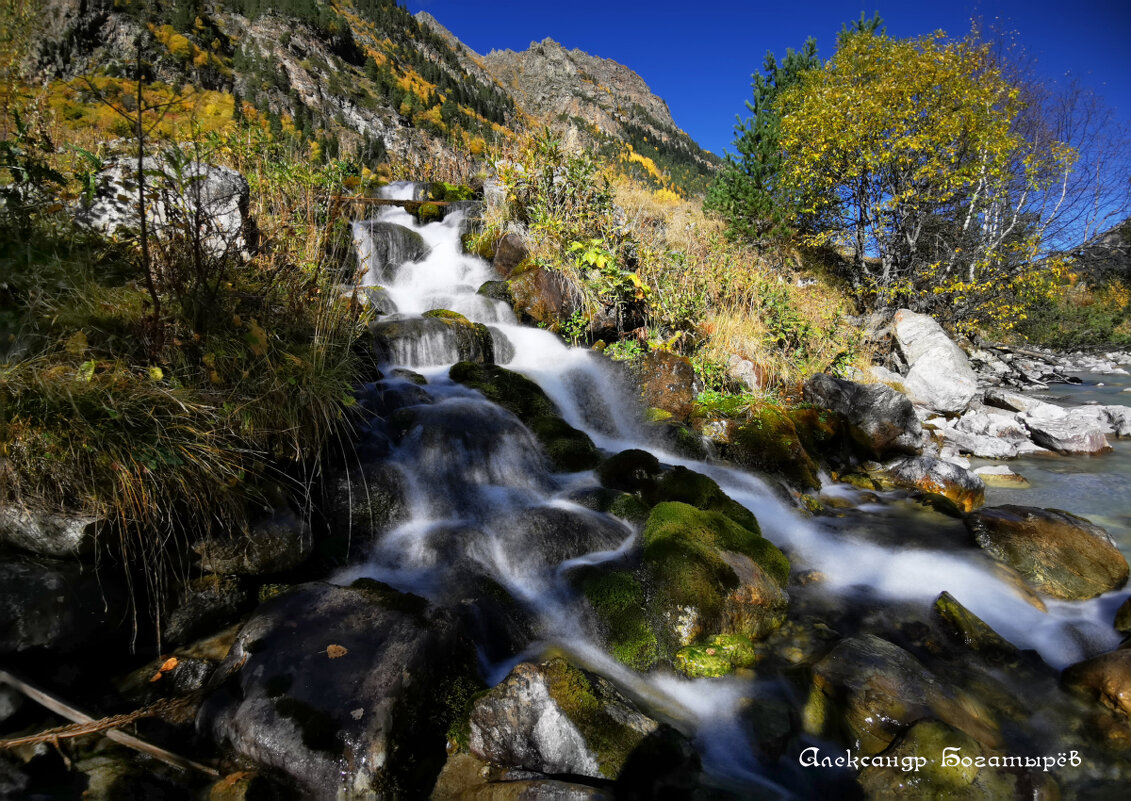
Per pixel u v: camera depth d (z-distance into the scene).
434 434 4.25
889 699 2.66
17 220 2.76
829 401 7.02
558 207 8.01
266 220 5.82
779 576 3.68
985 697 2.95
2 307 2.55
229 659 2.55
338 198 6.54
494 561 3.53
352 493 3.62
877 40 13.38
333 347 3.97
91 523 2.41
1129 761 2.53
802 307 9.94
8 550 2.34
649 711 2.70
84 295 2.76
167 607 2.69
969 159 12.64
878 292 13.66
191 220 3.54
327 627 2.61
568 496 4.25
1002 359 15.03
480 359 6.04
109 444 2.46
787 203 15.59
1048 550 4.21
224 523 2.86
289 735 2.15
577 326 6.88
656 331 7.18
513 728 2.36
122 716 2.21
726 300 8.63
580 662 2.96
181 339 2.96
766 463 5.55
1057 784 2.40
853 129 12.77
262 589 3.02
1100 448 7.75
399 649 2.49
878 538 4.61
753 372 7.33
